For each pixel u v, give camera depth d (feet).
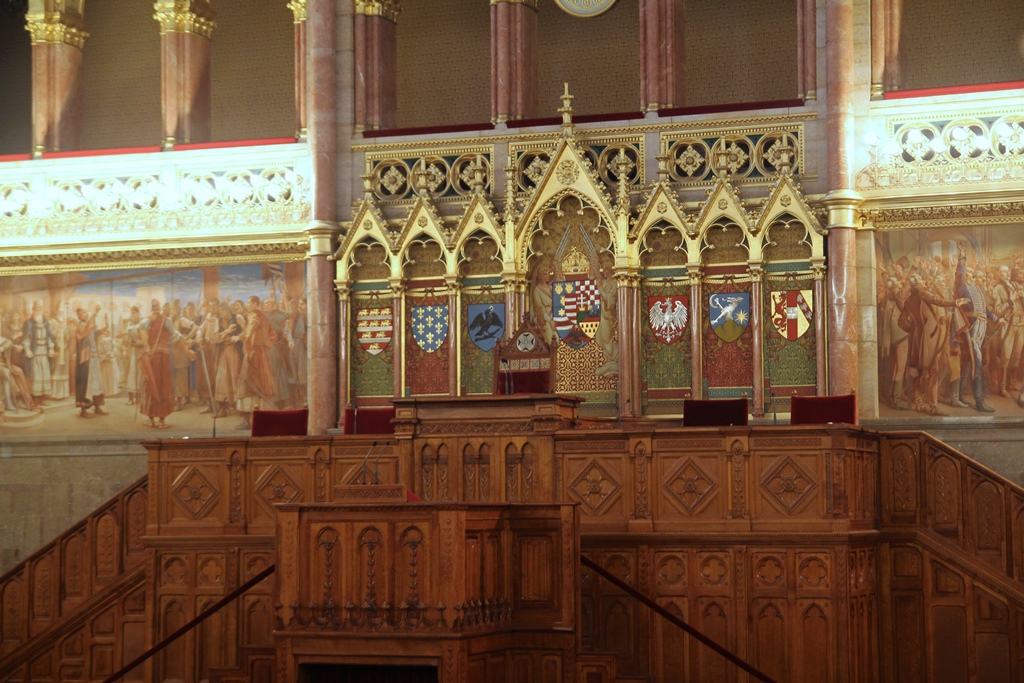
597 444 57.00
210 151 78.64
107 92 91.66
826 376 69.05
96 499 78.13
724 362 70.90
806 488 54.90
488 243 74.49
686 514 56.08
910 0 79.92
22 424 79.66
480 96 85.46
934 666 57.62
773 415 69.00
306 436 60.95
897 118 69.72
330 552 50.34
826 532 54.29
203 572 61.82
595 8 84.23
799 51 72.08
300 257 77.05
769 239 70.64
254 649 58.23
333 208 76.23
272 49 89.40
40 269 80.23
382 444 59.77
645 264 72.38
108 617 65.26
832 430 54.54
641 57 74.69
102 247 78.74
